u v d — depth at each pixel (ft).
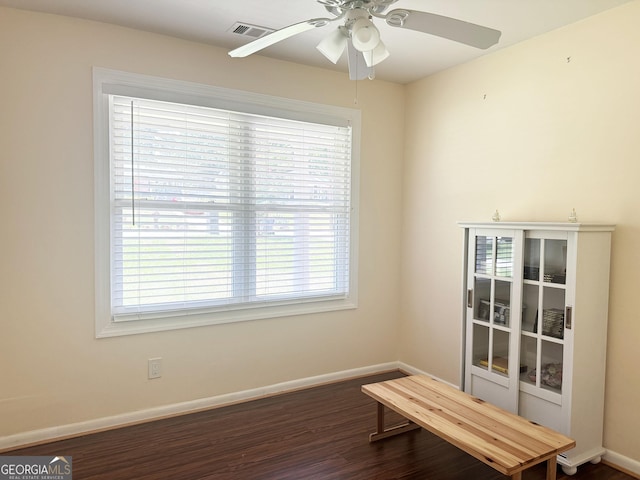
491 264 8.96
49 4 7.87
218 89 9.82
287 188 10.91
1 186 7.99
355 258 11.97
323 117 11.16
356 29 5.75
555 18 8.27
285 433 8.93
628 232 7.73
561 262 7.73
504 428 6.89
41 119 8.24
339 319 11.84
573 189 8.54
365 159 11.98
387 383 8.89
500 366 8.79
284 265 10.99
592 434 7.92
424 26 6.05
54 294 8.49
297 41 9.45
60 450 8.16
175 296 9.68
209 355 10.07
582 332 7.61
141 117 9.13
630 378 7.74
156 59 9.14
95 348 8.89
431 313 11.80
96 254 8.80
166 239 9.50
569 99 8.57
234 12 8.14
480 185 10.39
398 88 12.45
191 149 9.64
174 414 9.68
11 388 8.21
